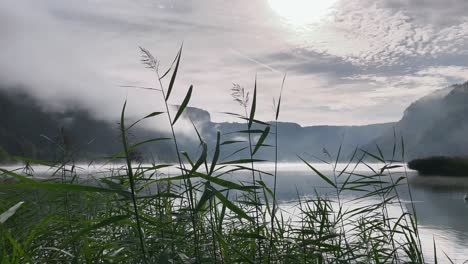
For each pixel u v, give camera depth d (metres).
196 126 2.16
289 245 3.08
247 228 3.45
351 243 3.48
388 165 3.38
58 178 2.83
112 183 1.87
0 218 1.43
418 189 40.06
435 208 22.19
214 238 2.45
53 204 2.94
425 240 12.58
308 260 3.10
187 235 2.37
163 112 2.12
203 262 2.31
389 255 3.30
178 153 2.12
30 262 1.77
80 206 3.08
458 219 17.72
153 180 2.28
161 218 2.88
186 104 2.16
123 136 1.87
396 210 19.28
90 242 2.70
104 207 3.18
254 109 2.43
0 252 1.88
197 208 2.10
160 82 2.16
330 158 3.50
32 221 2.73
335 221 3.65
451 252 10.61
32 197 2.84
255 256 3.01
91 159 2.76
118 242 2.22
